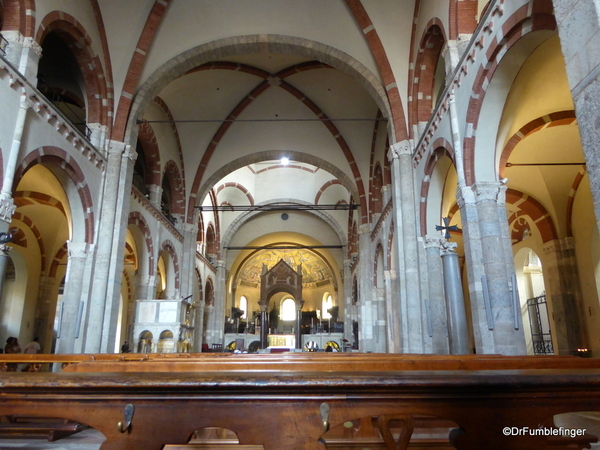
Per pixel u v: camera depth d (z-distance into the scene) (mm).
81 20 13914
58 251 23047
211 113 24172
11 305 21172
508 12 8422
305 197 38375
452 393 2068
